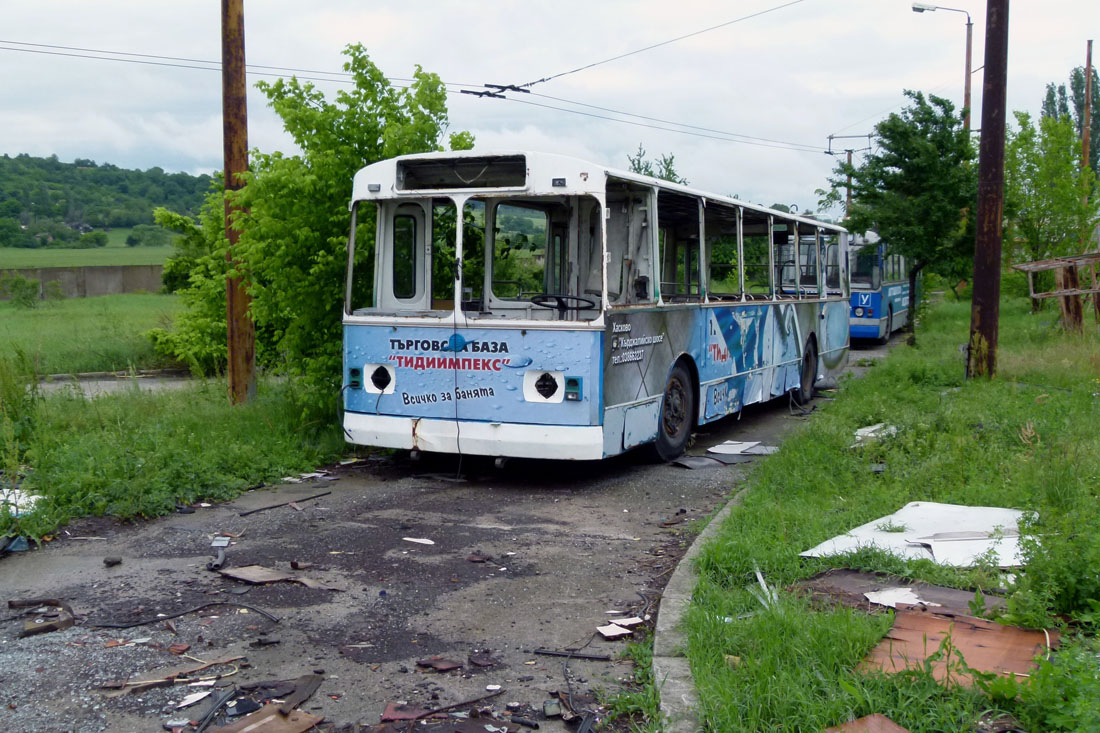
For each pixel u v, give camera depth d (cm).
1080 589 504
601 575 660
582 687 475
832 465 908
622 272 1005
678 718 425
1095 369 1534
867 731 386
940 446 944
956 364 1684
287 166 1088
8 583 638
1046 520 632
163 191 16225
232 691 466
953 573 582
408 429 962
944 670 438
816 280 1727
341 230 1120
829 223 1820
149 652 519
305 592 621
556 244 1020
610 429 930
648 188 1008
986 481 817
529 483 965
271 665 502
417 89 1188
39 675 488
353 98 1148
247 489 923
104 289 6209
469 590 626
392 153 1102
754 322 1362
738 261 1299
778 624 493
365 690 471
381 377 977
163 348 1994
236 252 1137
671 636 522
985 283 1494
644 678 480
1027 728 388
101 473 846
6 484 852
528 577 655
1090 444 923
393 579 649
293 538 750
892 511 745
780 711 410
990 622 495
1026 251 3166
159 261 9175
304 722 432
